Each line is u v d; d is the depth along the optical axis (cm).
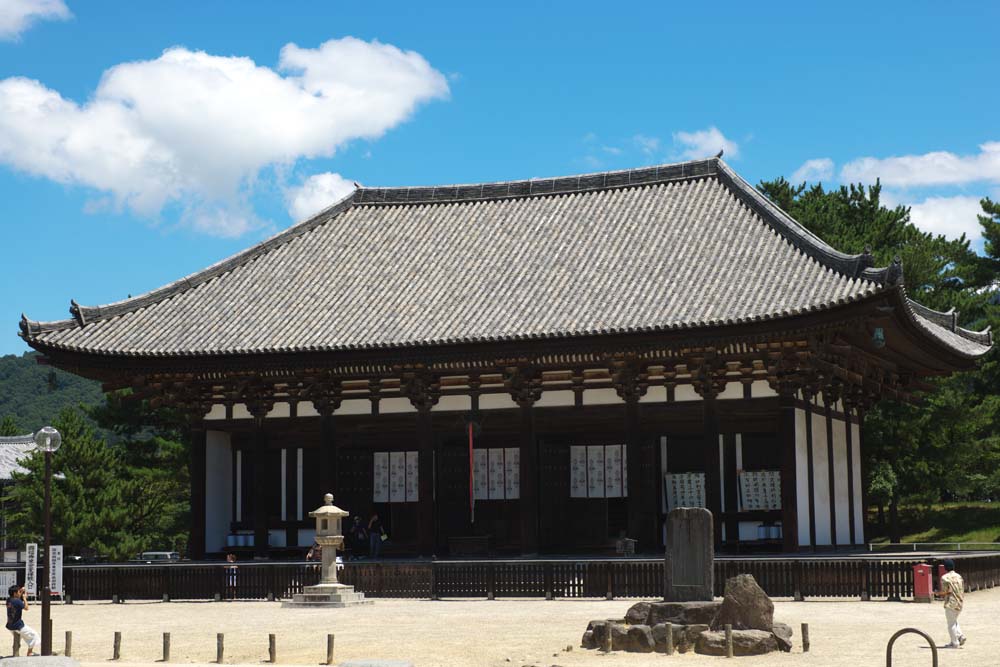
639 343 3716
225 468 4438
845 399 4272
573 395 3978
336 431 4231
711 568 2409
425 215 4934
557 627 2622
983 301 6731
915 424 5738
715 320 3588
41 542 5938
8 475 7856
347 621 2875
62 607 3519
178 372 4178
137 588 3647
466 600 3306
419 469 4069
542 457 4097
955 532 6475
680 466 4112
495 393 4075
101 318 4341
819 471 3925
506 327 3881
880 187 6550
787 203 6238
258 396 4247
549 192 4866
